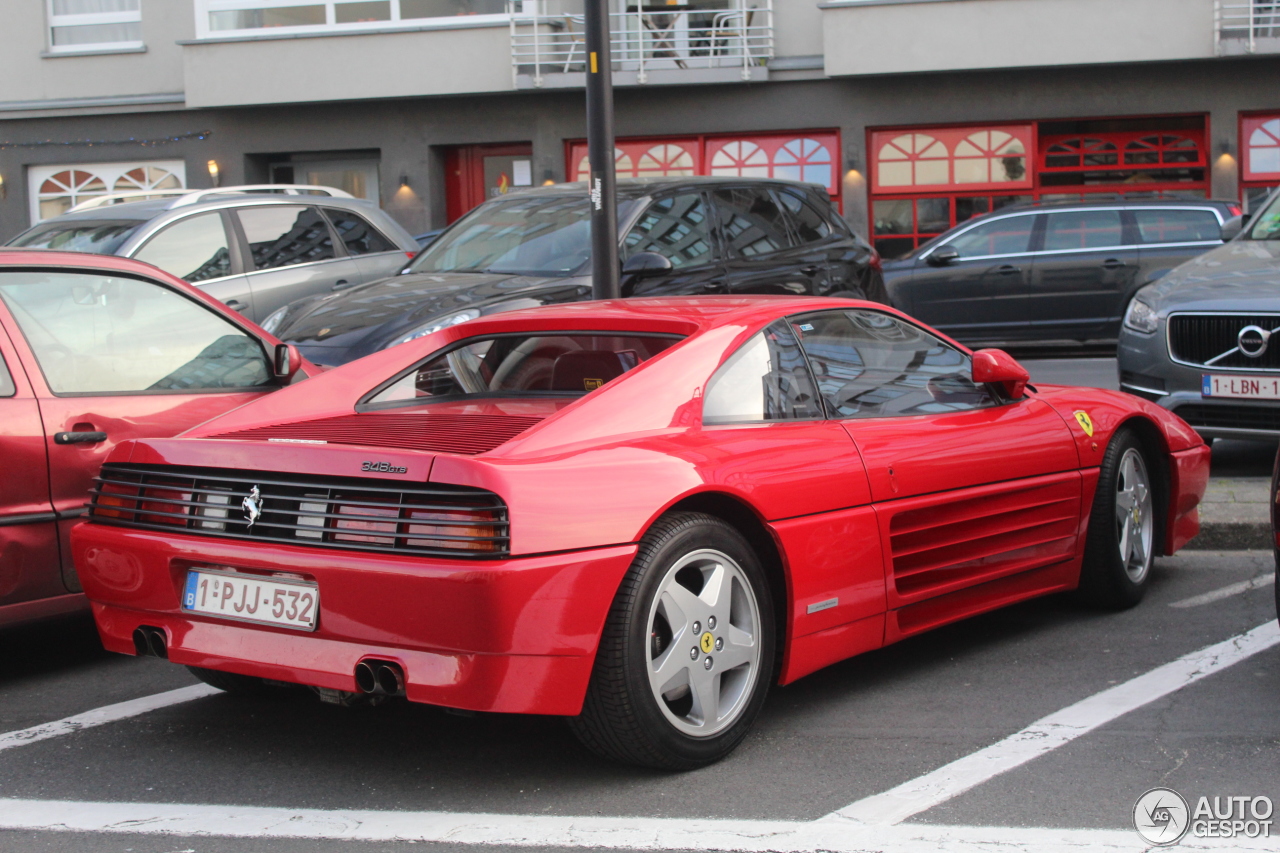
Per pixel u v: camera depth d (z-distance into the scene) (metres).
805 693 4.18
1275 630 4.70
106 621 3.75
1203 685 4.10
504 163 21.44
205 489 3.53
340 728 3.94
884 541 3.97
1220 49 18.84
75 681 4.53
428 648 3.11
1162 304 7.27
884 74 19.72
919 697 4.09
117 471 3.76
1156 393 7.25
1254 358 6.87
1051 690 4.12
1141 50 19.11
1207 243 13.87
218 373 5.10
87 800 3.37
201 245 9.00
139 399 4.73
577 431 3.40
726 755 3.59
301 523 3.32
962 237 14.48
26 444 4.35
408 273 7.87
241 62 20.78
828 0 19.75
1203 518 6.15
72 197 22.23
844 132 20.34
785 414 3.89
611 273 6.98
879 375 4.30
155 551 3.54
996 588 4.52
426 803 3.30
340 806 3.30
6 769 3.62
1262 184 19.75
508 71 20.31
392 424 3.80
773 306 4.12
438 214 21.36
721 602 3.48
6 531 4.28
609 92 6.91
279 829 3.15
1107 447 4.95
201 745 3.80
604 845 3.01
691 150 20.88
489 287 7.16
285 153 21.69
